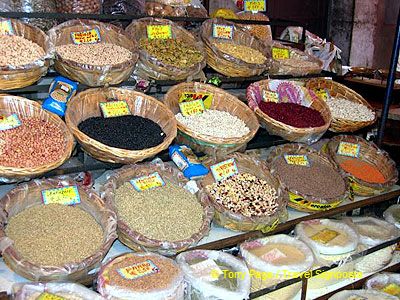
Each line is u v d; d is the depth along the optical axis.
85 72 2.19
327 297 2.46
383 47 5.95
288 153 2.85
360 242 2.62
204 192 2.31
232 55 2.73
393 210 2.99
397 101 4.05
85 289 1.77
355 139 3.12
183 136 2.43
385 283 2.60
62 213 2.06
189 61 2.59
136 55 2.36
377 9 5.78
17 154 1.98
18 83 2.04
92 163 2.30
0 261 1.96
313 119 2.78
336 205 2.62
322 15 5.69
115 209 2.10
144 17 2.68
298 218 2.52
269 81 2.93
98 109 2.36
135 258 1.95
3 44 2.11
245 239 2.32
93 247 1.94
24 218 2.00
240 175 2.55
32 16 2.23
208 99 2.69
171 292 1.81
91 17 2.38
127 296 1.76
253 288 2.19
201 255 2.11
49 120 2.18
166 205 2.22
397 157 3.53
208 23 2.91
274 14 5.38
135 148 2.15
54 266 1.76
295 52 3.32
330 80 3.34
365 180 2.89
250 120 2.61
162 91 2.77
